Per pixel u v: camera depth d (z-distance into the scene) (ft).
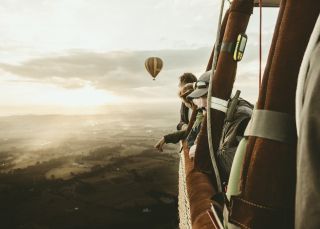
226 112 6.99
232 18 6.66
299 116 2.43
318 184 2.00
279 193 2.83
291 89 2.80
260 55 4.92
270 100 2.90
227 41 6.75
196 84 9.21
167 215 283.38
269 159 2.86
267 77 3.05
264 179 2.87
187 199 6.98
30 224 272.92
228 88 6.91
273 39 3.04
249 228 2.94
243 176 3.08
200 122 11.25
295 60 2.77
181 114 17.80
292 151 2.81
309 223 2.03
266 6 9.85
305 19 2.72
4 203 341.00
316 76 2.10
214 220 4.72
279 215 2.83
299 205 2.14
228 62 6.74
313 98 2.06
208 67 10.62
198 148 7.30
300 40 2.75
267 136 2.88
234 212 3.12
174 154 611.88
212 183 6.98
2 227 265.75
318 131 2.02
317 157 2.02
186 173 8.39
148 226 256.93
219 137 7.09
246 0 6.54
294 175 2.81
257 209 2.89
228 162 6.95
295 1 2.77
